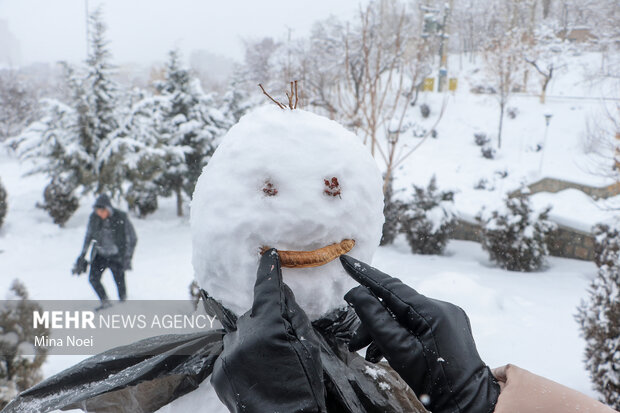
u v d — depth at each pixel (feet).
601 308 13.30
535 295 22.80
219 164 3.97
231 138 4.05
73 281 24.58
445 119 89.61
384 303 3.41
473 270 28.07
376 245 4.25
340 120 26.68
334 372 3.74
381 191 4.27
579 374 14.55
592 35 103.09
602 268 13.87
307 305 3.89
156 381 4.21
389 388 4.18
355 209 3.88
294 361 3.14
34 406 4.29
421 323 3.25
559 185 44.21
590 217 35.24
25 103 103.30
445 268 28.17
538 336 17.19
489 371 3.32
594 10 92.89
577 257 32.71
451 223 33.19
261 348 3.13
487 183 56.18
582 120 79.36
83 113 41.24
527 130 80.69
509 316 19.02
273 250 3.63
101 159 40.93
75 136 41.19
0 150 92.53
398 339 3.25
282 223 3.65
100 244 19.48
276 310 3.27
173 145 46.21
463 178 61.31
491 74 83.87
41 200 48.03
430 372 3.16
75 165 40.50
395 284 3.44
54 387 4.38
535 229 28.89
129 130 42.93
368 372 4.20
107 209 19.62
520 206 29.58
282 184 3.71
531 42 94.43
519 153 72.43
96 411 4.32
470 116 89.71
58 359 13.66
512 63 79.71
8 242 34.73
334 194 3.74
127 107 45.09
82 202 48.21
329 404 3.67
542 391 3.01
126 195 42.86
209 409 4.06
